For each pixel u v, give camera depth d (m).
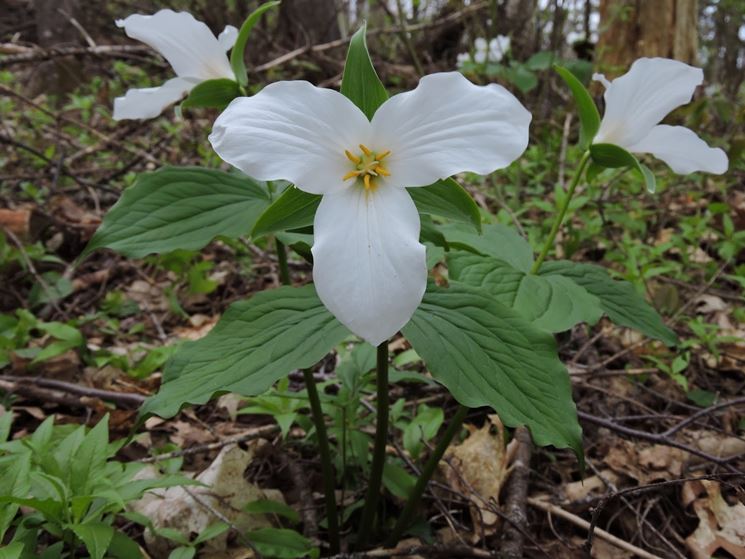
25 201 0.57
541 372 0.19
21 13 1.38
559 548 0.27
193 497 0.25
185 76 0.24
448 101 0.18
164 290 0.47
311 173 0.17
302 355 0.19
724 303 0.45
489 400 0.19
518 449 0.30
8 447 0.23
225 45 0.26
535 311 0.22
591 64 0.76
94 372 0.39
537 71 0.84
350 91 0.19
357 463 0.30
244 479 0.29
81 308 0.48
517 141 0.17
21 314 0.40
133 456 0.32
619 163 0.23
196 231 0.22
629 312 0.24
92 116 0.78
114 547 0.22
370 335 0.16
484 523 0.27
